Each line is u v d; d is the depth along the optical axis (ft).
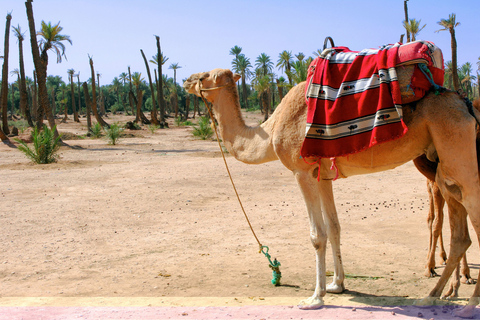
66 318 13.48
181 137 121.60
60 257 22.02
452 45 114.52
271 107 276.62
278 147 15.14
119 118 301.84
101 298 16.03
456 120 12.31
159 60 178.40
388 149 13.32
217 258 21.50
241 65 366.84
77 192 40.52
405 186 41.19
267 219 29.84
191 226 28.37
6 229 27.61
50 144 64.03
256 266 20.10
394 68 12.88
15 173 53.88
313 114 14.05
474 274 18.08
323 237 14.44
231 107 17.11
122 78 471.21
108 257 21.97
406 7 119.34
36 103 260.83
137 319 13.28
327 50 14.62
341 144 13.61
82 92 445.37
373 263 20.08
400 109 12.59
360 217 29.84
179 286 17.57
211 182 45.47
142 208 33.81
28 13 97.45
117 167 58.03
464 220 13.61
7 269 20.22
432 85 12.76
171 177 48.75
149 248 23.54
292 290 16.78
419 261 20.27
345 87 13.69
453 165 12.50
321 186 15.97
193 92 18.37
